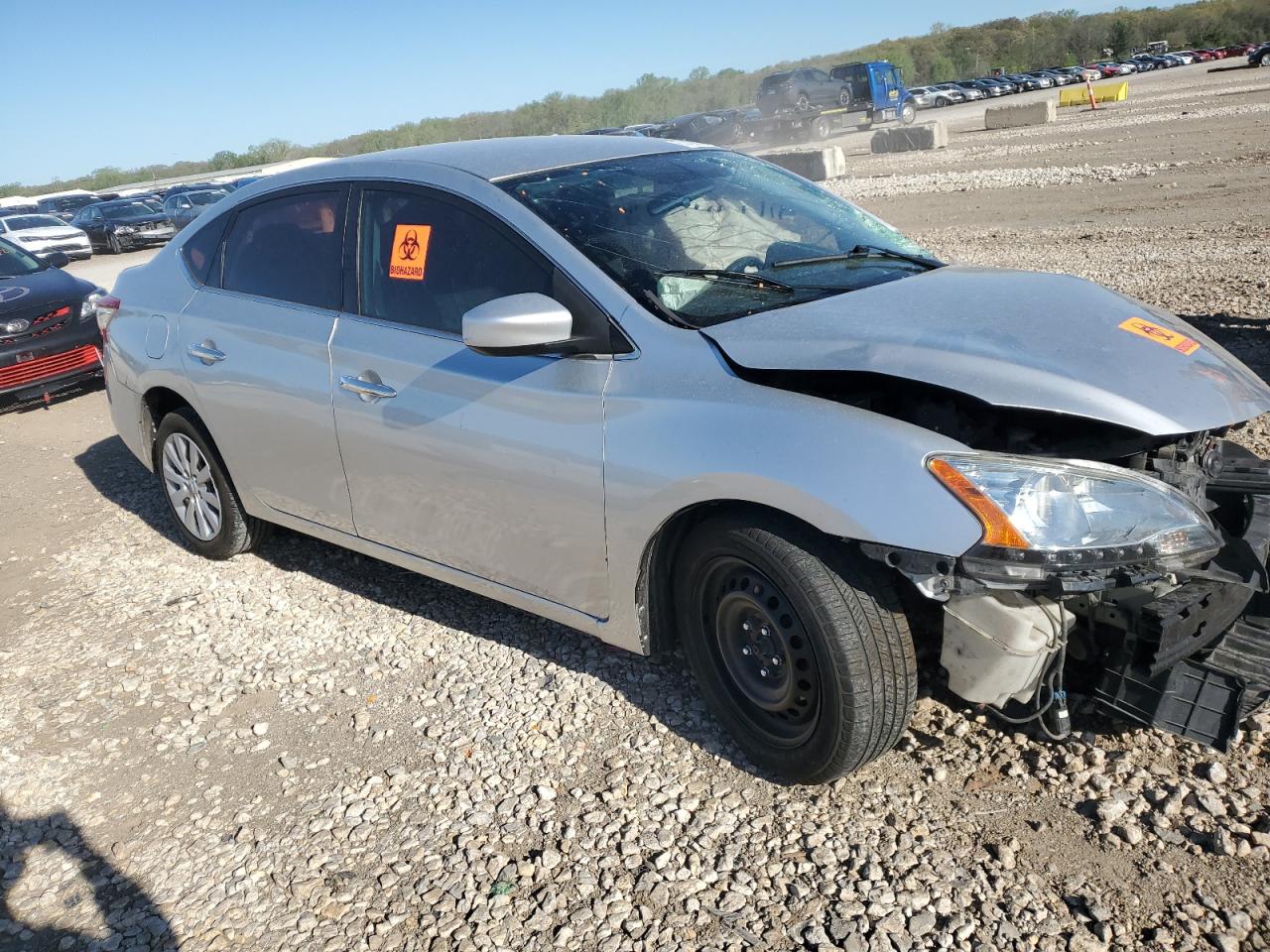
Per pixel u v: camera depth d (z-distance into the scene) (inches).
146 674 153.9
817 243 137.8
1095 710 117.0
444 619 160.9
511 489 125.6
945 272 131.9
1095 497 95.7
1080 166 736.3
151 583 186.5
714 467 104.0
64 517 230.8
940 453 96.4
